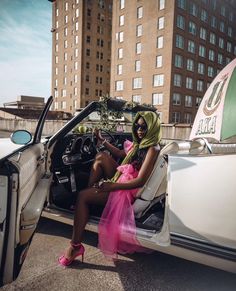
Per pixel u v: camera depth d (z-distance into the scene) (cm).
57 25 6662
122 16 4619
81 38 5778
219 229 184
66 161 305
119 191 235
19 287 212
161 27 4103
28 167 205
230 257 182
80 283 220
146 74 4309
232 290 216
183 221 196
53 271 235
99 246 244
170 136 1305
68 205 288
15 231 167
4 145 315
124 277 230
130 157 247
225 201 181
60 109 6775
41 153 259
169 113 4084
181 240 199
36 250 269
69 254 241
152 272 239
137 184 226
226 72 253
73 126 298
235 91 226
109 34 6169
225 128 230
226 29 5312
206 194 187
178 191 198
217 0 4947
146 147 234
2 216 163
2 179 163
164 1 4041
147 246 222
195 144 262
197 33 4519
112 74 4881
